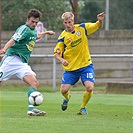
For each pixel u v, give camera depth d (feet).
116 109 85.56
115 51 162.20
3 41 163.53
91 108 87.20
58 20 172.96
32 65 162.20
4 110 82.12
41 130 57.47
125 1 279.69
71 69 77.61
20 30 72.64
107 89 129.08
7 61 73.92
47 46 162.50
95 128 59.31
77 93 126.31
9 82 158.40
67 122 64.90
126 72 162.40
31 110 72.59
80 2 189.88
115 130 57.93
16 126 60.70
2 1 181.88
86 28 77.20
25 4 181.27
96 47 162.40
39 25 152.97
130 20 278.26
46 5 176.76
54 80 133.90
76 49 77.15
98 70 161.68
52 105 91.91
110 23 259.60
